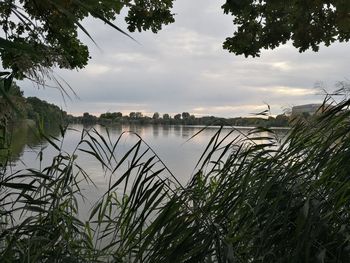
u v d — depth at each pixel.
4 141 3.14
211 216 2.70
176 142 32.25
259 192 2.54
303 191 2.46
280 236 2.39
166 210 2.59
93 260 2.91
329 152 2.48
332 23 5.53
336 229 2.34
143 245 2.56
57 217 3.01
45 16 3.32
